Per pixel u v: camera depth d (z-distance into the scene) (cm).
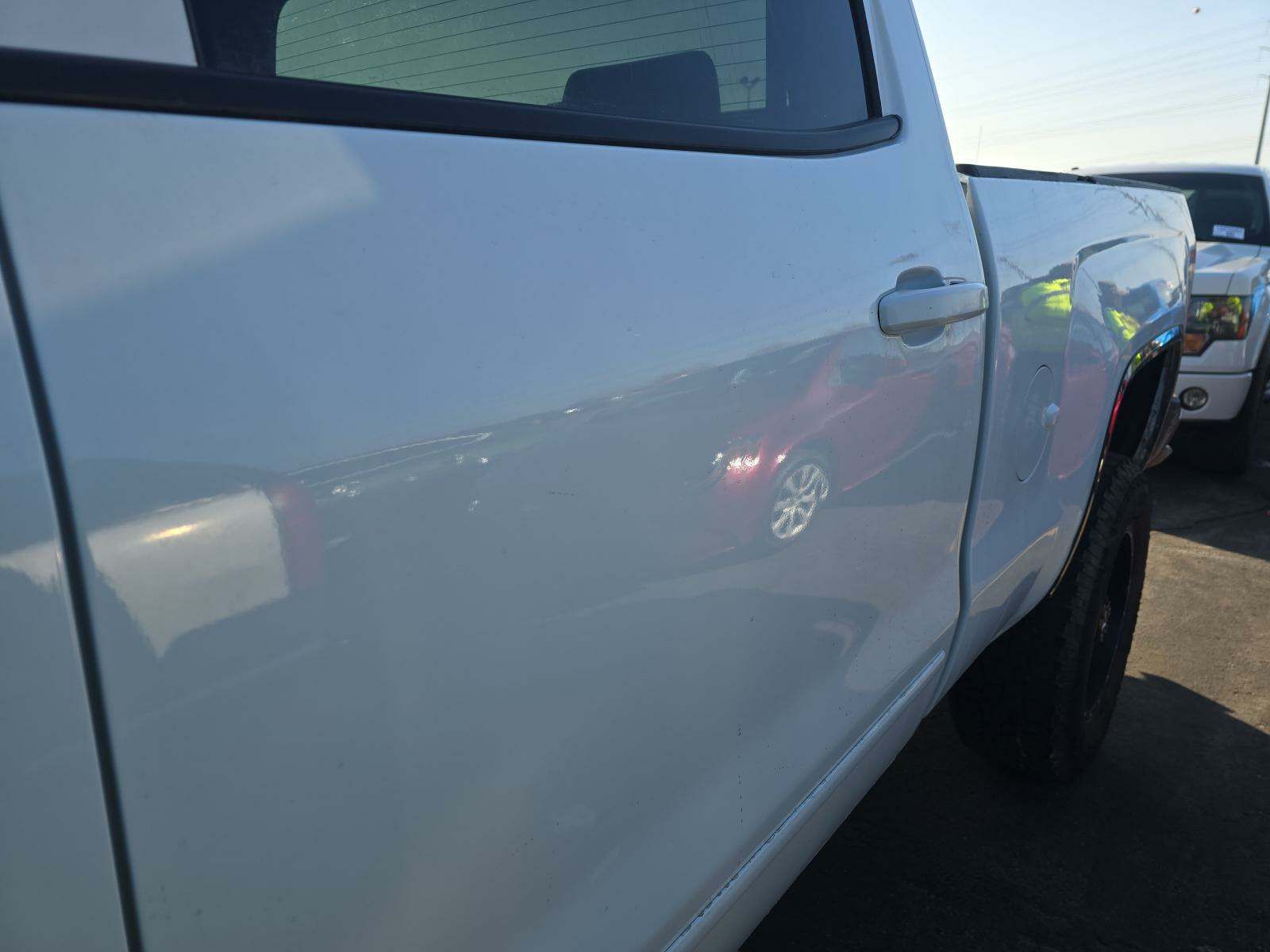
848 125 144
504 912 81
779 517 109
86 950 55
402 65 89
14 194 54
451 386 73
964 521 160
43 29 59
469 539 73
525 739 80
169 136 62
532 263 82
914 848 219
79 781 54
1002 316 160
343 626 65
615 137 98
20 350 52
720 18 124
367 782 68
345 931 68
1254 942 192
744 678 108
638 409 88
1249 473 541
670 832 100
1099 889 206
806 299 113
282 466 62
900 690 149
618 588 88
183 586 58
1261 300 493
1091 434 205
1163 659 312
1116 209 227
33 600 52
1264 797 238
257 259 64
